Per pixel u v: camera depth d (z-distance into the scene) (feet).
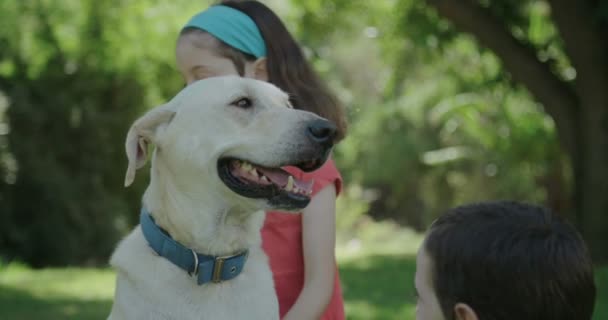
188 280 9.85
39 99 56.13
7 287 33.37
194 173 10.02
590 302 6.25
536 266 6.01
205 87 10.50
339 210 81.51
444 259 6.26
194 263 9.85
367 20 55.52
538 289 6.00
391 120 95.09
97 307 28.02
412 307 27.20
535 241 6.08
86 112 57.98
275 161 10.00
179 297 9.77
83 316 25.91
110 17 52.06
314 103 12.24
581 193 43.88
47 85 57.72
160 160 10.35
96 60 56.34
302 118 10.16
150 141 10.53
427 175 95.45
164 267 9.86
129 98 62.39
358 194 91.40
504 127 68.23
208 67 12.06
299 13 53.26
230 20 12.09
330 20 53.78
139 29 52.16
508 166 79.51
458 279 6.19
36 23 53.42
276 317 10.25
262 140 10.05
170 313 9.70
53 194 52.54
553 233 6.14
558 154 65.87
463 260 6.15
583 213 43.34
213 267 9.89
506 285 6.04
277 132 10.05
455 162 92.38
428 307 6.47
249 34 12.07
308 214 11.10
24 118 53.11
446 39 51.85
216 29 12.04
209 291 9.86
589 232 42.57
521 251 6.04
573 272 6.06
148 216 10.26
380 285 32.91
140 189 62.95
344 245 75.61
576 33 41.14
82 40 52.60
